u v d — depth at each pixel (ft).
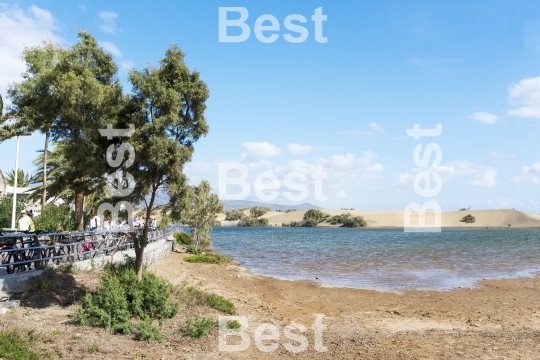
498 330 43.73
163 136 40.98
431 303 59.21
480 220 633.61
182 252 114.93
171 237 130.21
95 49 44.29
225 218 655.76
